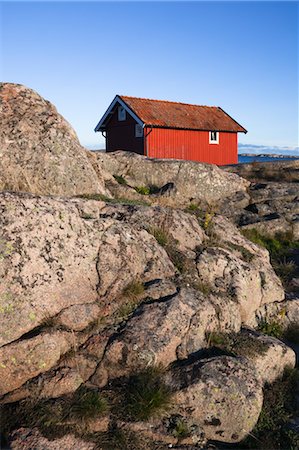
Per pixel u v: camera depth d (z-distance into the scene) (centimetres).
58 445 502
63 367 585
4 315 577
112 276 694
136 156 1606
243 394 589
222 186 1597
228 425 575
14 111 1034
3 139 980
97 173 1231
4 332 570
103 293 676
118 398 567
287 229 1480
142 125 2544
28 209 668
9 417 529
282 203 1612
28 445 496
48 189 996
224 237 1042
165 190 1459
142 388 570
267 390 682
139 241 765
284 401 668
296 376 725
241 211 1530
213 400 577
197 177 1558
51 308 617
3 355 556
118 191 1286
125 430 533
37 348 570
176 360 635
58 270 645
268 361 709
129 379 593
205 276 817
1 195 668
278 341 765
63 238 677
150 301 690
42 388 558
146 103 2788
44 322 602
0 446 500
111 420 541
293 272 1241
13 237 626
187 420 567
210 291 781
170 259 806
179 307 671
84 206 807
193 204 1472
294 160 2220
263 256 1059
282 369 734
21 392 556
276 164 2177
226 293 812
